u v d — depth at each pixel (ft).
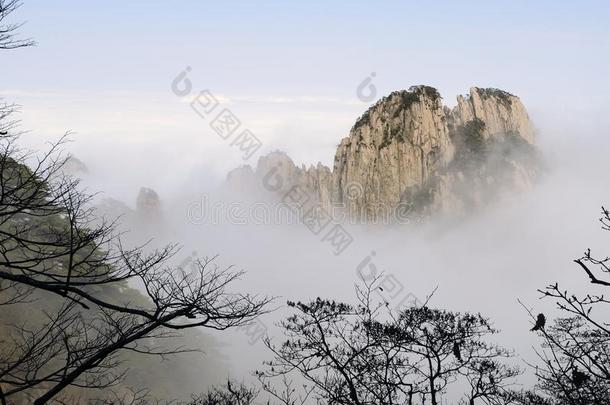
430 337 34.17
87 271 26.78
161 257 27.96
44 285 24.30
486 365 33.63
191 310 26.14
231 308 28.68
